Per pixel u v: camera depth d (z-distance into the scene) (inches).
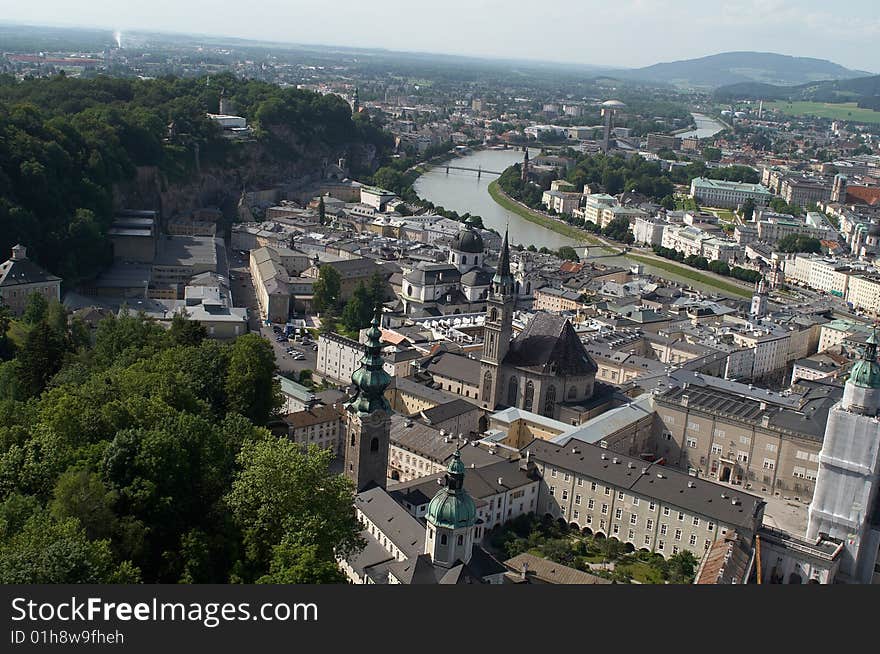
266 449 6978.4
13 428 7652.6
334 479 7357.3
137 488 6579.7
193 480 7032.5
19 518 6131.9
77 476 6181.1
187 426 7298.2
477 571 7283.5
